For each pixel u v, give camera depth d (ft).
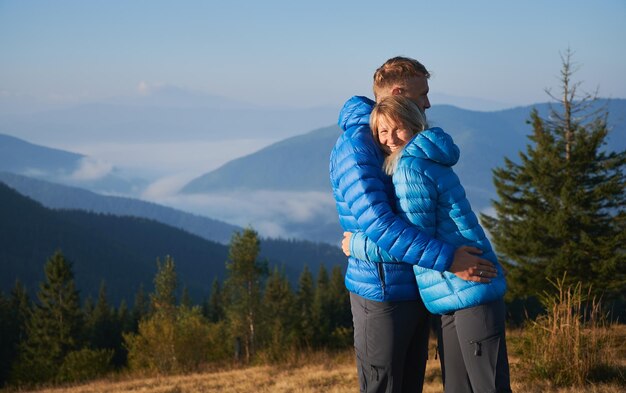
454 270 8.12
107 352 90.68
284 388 27.99
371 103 9.53
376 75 9.47
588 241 70.79
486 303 8.28
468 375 8.57
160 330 76.18
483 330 8.26
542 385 17.94
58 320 183.01
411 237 8.12
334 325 216.13
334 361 41.68
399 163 8.50
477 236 8.40
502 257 77.77
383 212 8.27
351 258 9.11
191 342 76.64
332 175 9.20
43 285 184.34
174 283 149.79
